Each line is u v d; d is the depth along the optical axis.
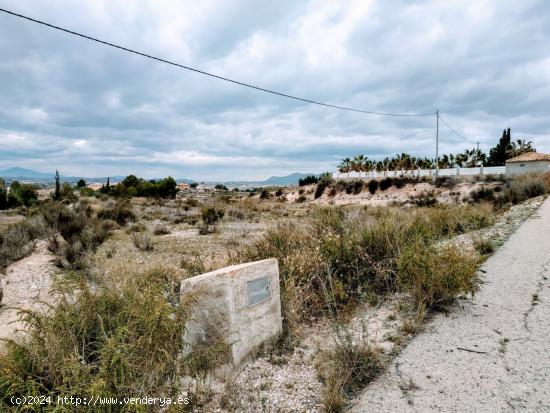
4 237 11.43
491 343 3.80
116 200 32.38
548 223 10.55
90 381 2.79
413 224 8.75
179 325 3.51
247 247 7.15
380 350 3.79
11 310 6.82
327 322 4.80
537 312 4.49
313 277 5.40
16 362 3.02
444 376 3.28
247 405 3.12
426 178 44.72
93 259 9.84
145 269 7.25
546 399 2.86
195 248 12.34
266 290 4.14
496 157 63.78
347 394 3.20
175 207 29.06
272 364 3.79
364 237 6.71
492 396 2.96
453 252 5.12
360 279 6.04
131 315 3.48
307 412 2.99
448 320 4.44
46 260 9.98
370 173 57.94
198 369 3.59
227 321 3.64
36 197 34.78
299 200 54.44
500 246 8.08
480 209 13.40
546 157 41.47
